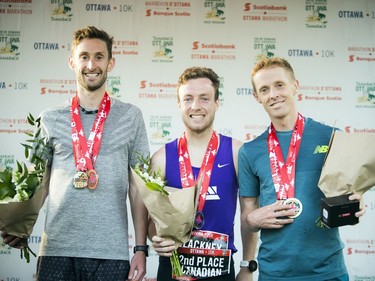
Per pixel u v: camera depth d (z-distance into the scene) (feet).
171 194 7.55
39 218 13.08
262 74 8.25
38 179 7.58
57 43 13.76
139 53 13.83
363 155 7.21
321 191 7.73
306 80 13.82
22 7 13.84
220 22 13.94
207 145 8.78
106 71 8.52
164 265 8.29
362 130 13.66
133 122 8.48
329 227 7.14
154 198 7.48
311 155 7.95
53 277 7.55
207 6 13.97
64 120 8.26
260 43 13.91
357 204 7.09
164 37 13.91
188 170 8.52
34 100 13.57
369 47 13.92
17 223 7.68
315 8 14.01
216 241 8.08
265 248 7.90
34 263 13.01
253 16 13.97
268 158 8.18
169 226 7.53
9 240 7.93
